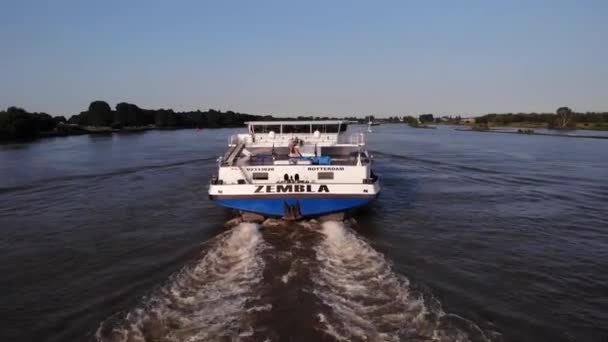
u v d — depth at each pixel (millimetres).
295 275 9984
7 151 51594
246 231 14055
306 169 15766
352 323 7785
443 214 18172
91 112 128500
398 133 115000
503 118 181875
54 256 12656
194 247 13117
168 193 22906
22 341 7875
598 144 65562
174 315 8094
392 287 9516
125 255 12625
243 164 16953
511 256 12719
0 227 16047
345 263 10969
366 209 18156
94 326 8242
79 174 29984
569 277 11133
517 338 8000
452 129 153125
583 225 16656
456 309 8930
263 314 8016
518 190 24531
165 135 100562
